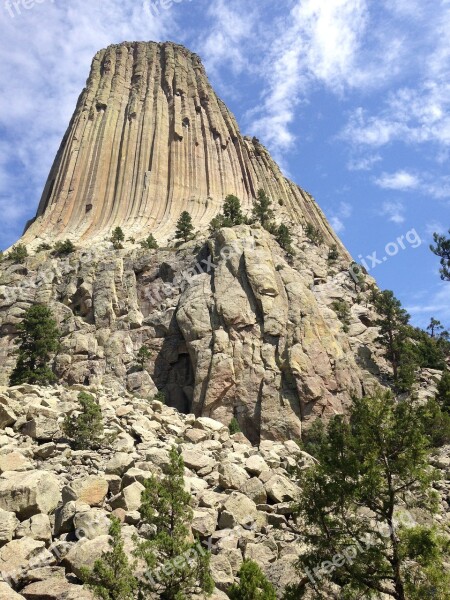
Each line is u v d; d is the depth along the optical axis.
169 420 35.53
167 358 71.75
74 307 85.19
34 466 24.52
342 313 82.62
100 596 14.48
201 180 143.25
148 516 16.83
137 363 72.25
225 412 61.59
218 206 134.75
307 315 69.44
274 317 68.69
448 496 28.25
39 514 19.23
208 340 68.06
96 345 75.38
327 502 17.72
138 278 87.06
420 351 72.31
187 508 18.00
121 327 78.62
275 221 109.06
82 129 153.38
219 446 31.30
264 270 73.56
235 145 166.00
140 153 143.50
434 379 66.12
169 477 18.09
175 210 130.62
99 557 16.83
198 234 97.81
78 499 20.72
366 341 77.31
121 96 163.88
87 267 89.06
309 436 56.31
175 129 150.50
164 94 165.75
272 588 16.03
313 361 64.50
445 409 49.81
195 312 71.62
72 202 133.50
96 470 24.91
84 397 30.41
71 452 26.47
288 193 169.12
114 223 125.25
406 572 16.83
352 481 18.23
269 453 30.61
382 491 17.94
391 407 19.05
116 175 140.00
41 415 30.56
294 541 20.27
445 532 22.91
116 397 39.50
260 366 64.38
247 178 156.38
